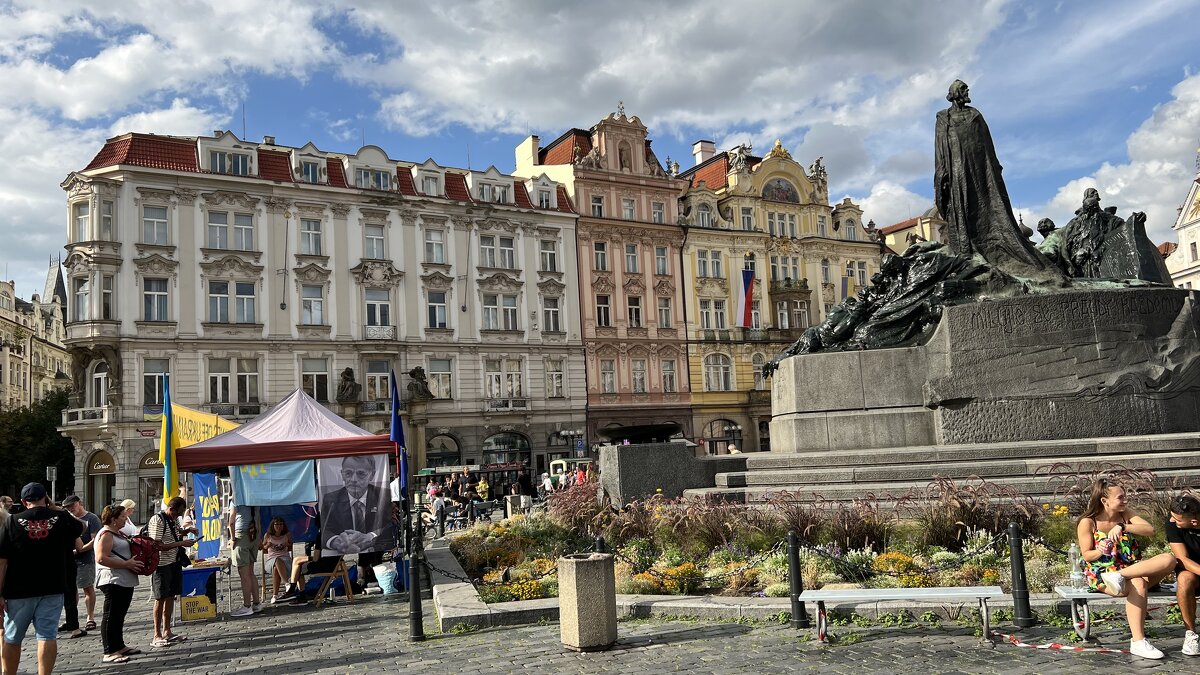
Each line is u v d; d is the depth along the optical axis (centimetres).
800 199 6028
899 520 1147
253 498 1359
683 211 5600
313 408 1509
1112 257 1611
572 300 5059
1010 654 736
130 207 3953
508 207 4897
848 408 1548
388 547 1425
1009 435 1424
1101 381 1412
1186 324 1445
